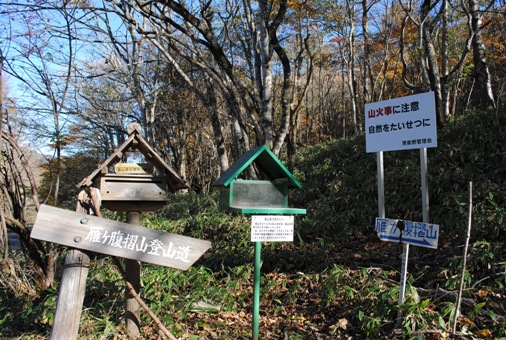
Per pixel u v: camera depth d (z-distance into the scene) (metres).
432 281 4.74
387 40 17.56
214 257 6.64
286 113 8.13
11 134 5.59
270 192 3.83
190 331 4.14
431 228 3.53
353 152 10.73
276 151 7.87
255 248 3.75
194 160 22.47
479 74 10.57
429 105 3.66
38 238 3.09
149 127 16.44
